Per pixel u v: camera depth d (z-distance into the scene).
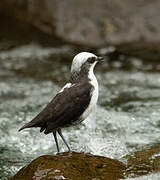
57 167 7.95
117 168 8.27
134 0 19.70
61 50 19.09
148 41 18.88
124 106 13.69
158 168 8.44
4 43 19.69
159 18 19.20
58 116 8.31
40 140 11.40
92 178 7.83
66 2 20.02
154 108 13.41
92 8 19.73
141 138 11.34
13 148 11.05
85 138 11.37
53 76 16.59
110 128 11.98
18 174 8.09
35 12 20.06
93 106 8.80
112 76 16.52
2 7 20.38
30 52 18.94
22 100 14.34
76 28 19.48
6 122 12.50
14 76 16.61
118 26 19.23
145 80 16.06
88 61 8.97
